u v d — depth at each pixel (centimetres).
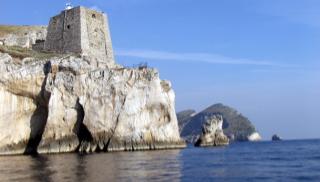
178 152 8350
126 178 3831
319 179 3966
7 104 8012
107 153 7669
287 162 6072
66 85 8300
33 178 3875
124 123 8688
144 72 9150
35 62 8356
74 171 4419
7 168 4912
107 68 8781
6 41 10769
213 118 13788
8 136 8050
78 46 9462
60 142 8250
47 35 10125
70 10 9806
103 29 10131
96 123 8425
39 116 8531
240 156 7569
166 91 9812
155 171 4469
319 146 13300
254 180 3878
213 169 4900
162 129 9481
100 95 8494
